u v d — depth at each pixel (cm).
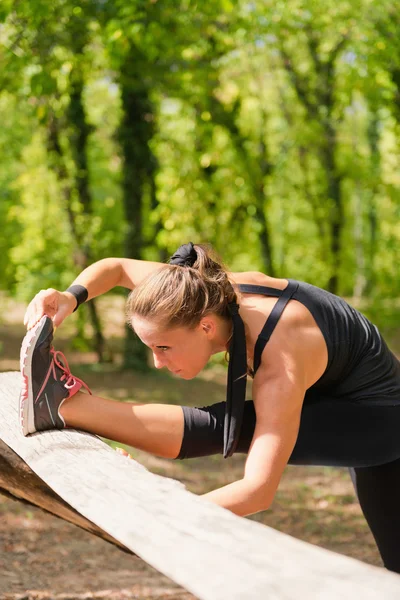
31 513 621
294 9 1242
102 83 1664
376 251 2277
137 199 1434
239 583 131
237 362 231
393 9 1138
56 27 831
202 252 240
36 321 249
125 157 1424
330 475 791
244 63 1591
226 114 1448
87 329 1845
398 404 264
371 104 1313
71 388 244
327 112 1620
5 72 905
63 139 1625
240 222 1558
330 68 1562
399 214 2128
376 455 264
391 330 1891
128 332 1408
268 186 1759
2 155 1805
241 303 241
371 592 124
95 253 1606
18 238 2256
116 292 1883
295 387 224
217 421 246
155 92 1286
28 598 441
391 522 288
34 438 238
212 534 156
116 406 246
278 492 726
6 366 1375
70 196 1520
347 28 1230
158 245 1442
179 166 1417
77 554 536
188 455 246
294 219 2259
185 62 978
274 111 1808
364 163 1736
